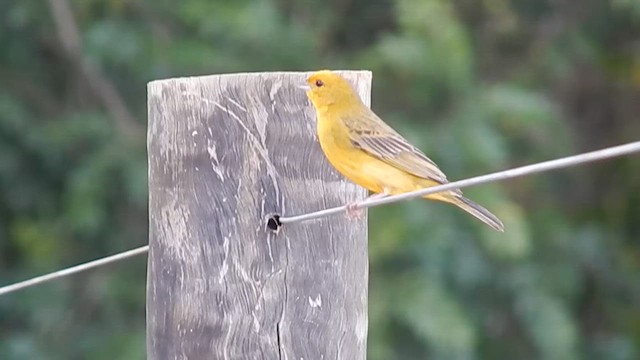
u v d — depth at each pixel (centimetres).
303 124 720
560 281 1555
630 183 1717
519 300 1477
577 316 1648
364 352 748
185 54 1416
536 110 1434
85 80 1495
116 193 1446
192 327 714
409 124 1402
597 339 1653
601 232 1661
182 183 715
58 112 1491
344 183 775
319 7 1501
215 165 710
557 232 1574
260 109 712
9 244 1497
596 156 576
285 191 714
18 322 1477
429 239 1379
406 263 1398
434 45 1391
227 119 710
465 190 1395
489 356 1528
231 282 709
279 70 1425
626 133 1723
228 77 712
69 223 1452
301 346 713
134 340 1430
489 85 1488
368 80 862
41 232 1469
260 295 709
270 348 709
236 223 710
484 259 1438
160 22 1461
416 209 1384
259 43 1417
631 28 1631
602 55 1645
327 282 721
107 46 1438
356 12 1528
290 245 714
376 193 871
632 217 1708
